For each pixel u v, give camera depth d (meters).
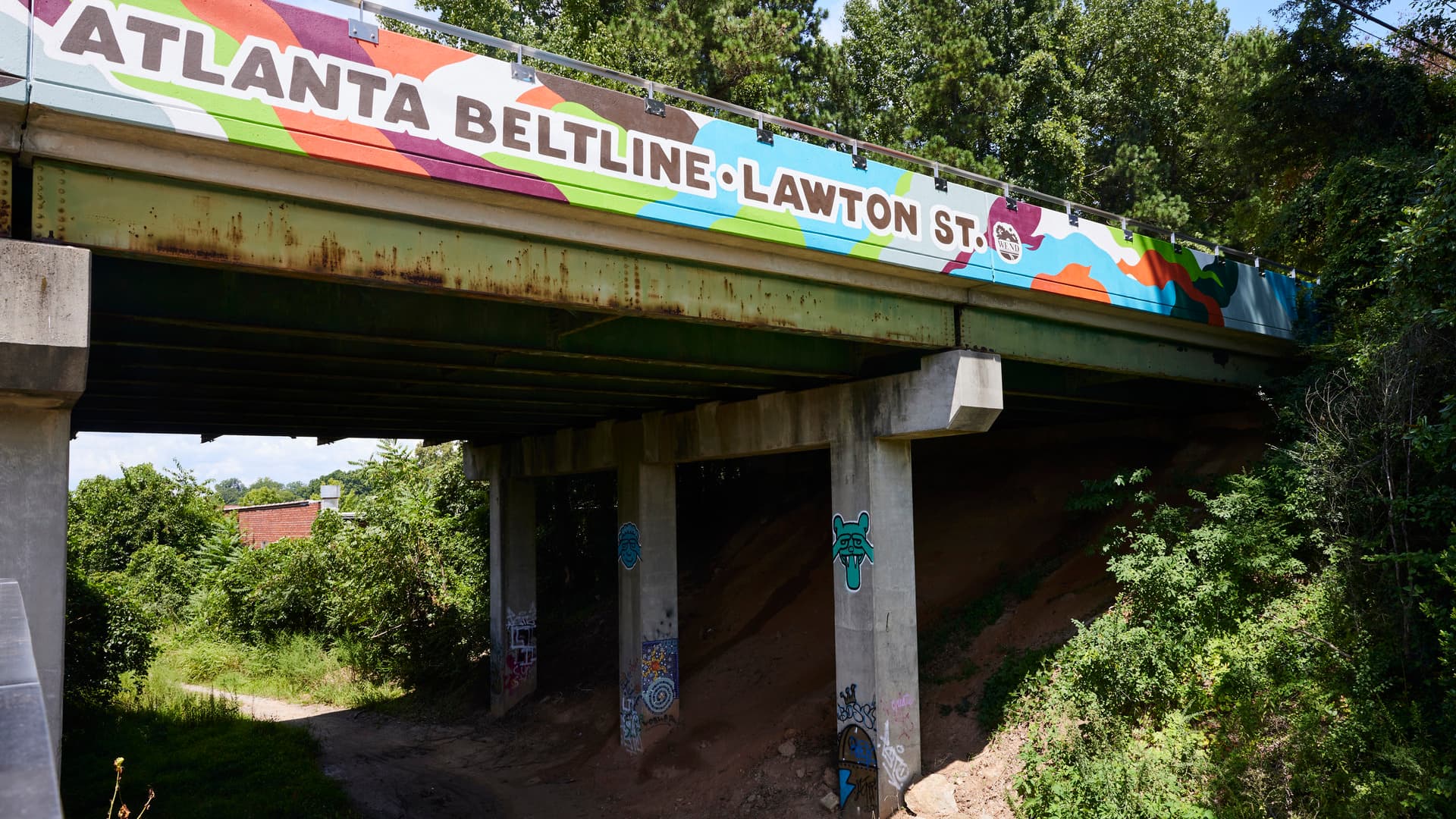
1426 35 20.02
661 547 19.75
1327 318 18.97
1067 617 16.39
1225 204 33.31
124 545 46.50
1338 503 14.12
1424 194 16.06
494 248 9.81
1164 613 14.44
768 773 16.22
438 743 22.55
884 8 31.64
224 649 33.97
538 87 9.57
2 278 7.07
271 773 18.11
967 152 26.23
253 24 7.96
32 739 2.37
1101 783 12.13
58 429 7.59
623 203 10.07
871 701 14.31
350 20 8.46
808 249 11.67
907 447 15.21
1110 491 16.83
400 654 27.48
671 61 24.64
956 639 17.70
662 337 12.88
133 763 18.53
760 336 13.85
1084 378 17.91
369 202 8.84
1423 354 13.54
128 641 23.70
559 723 22.31
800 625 21.02
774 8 29.64
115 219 7.74
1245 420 20.88
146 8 7.50
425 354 12.74
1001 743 14.37
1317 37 21.16
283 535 53.75
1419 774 10.40
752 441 16.97
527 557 24.94
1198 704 13.26
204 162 8.01
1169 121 32.34
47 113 7.16
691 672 21.28
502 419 20.67
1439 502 12.53
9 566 7.28
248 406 17.38
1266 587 14.66
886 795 14.05
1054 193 28.72
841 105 29.31
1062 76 31.03
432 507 29.23
